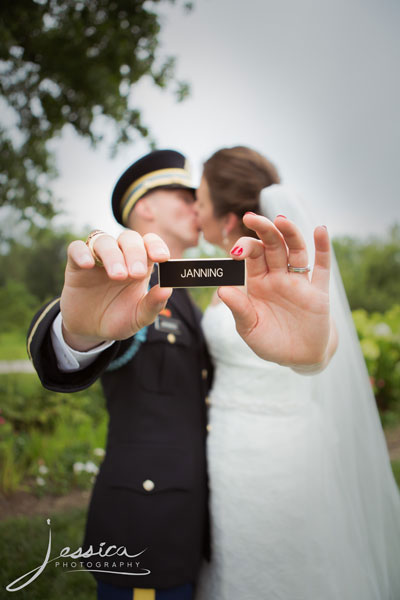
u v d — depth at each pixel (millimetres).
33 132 5051
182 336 1531
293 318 984
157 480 1355
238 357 1536
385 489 1598
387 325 7344
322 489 1417
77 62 4297
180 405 1467
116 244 790
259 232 917
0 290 19484
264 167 1702
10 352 11680
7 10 3898
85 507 3600
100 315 882
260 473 1425
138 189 1787
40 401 5301
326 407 1514
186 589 1370
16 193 5469
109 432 1476
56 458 4367
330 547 1379
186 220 1814
